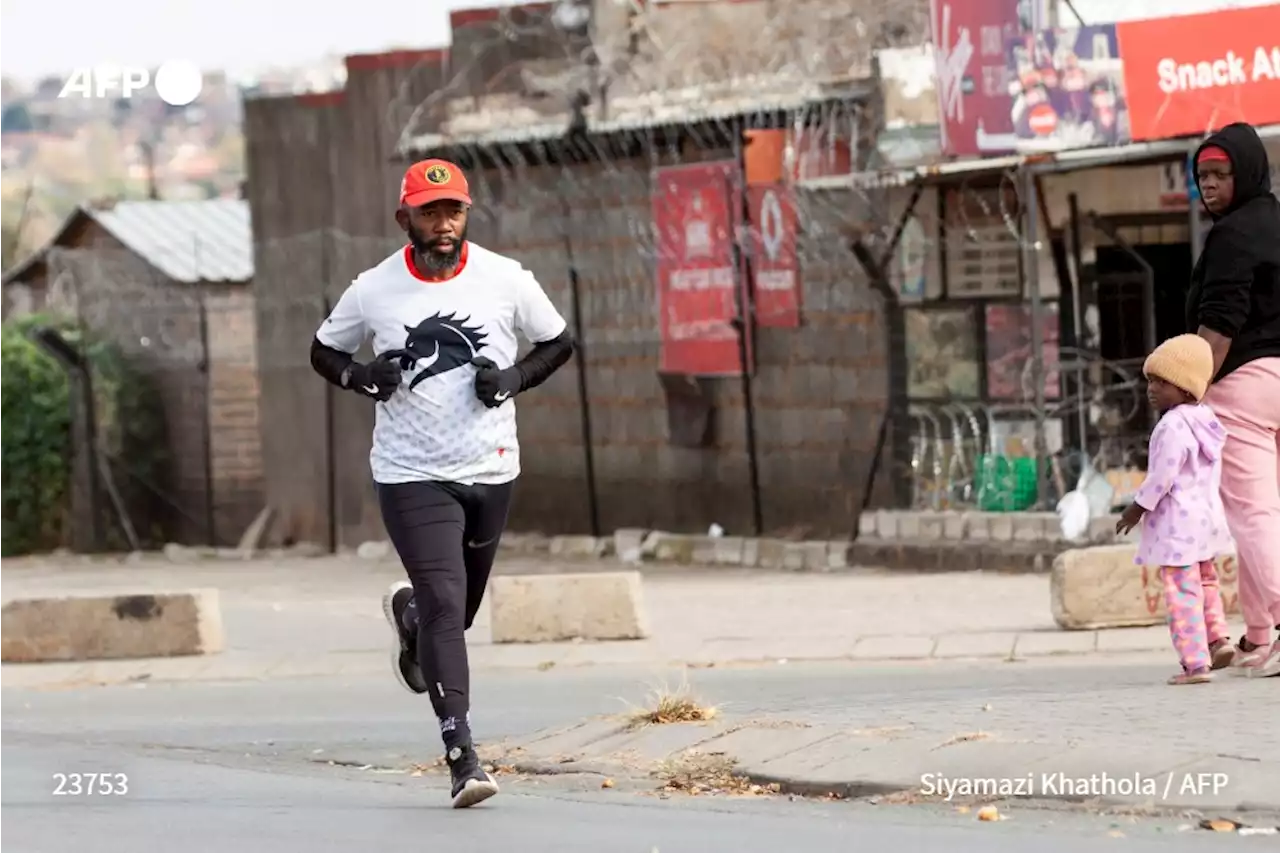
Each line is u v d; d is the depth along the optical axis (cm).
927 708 1359
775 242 3195
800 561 3106
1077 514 2745
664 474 3466
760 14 3203
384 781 1296
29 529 4909
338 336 1181
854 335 3102
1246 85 2612
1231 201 1454
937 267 2986
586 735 1377
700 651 2017
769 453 3256
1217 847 948
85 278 5128
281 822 1115
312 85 4562
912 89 2867
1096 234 2895
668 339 3422
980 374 2955
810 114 3073
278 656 2138
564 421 3666
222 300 4944
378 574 3619
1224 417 1446
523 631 2095
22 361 4906
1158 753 1116
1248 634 1455
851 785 1144
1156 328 2889
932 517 2925
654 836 1025
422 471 1162
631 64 3425
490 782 1136
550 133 3522
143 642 2164
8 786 1307
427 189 1152
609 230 3516
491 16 3703
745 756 1243
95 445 4844
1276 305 1445
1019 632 2017
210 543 4584
